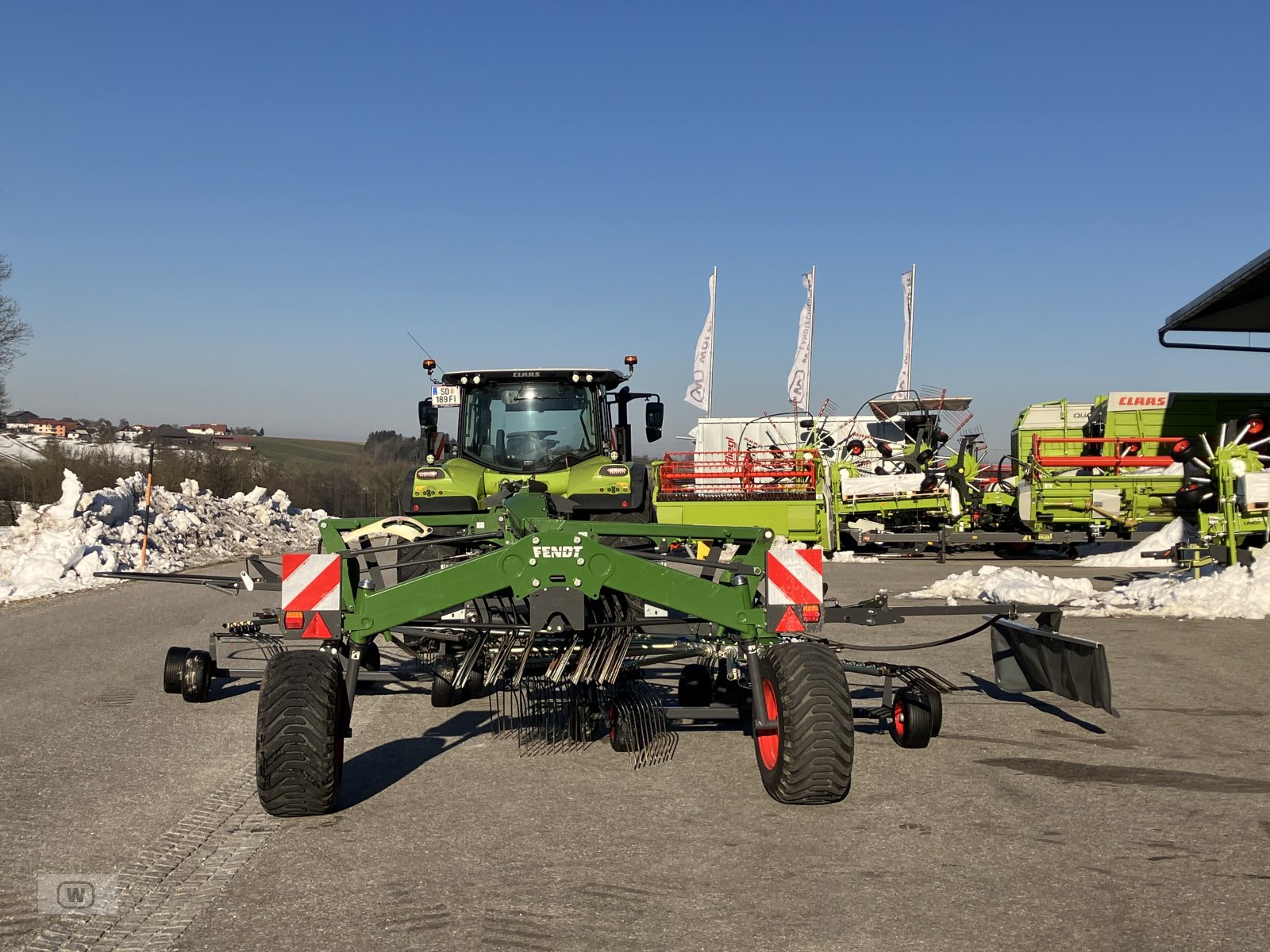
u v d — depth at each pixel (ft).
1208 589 39.50
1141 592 42.50
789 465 69.97
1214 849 14.49
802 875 13.56
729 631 19.74
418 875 13.65
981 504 71.31
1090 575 58.39
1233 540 41.96
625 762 19.47
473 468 33.53
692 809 16.48
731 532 18.52
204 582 21.81
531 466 34.12
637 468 32.68
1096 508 65.26
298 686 15.83
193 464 136.15
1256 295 56.44
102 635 35.91
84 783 18.20
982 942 11.47
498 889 13.14
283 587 16.75
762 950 11.34
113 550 60.59
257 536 90.22
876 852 14.43
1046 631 20.68
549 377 34.65
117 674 28.58
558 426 34.78
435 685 24.22
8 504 107.86
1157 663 29.40
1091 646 19.07
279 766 15.53
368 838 15.17
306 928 12.00
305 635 16.70
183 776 18.65
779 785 16.06
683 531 18.60
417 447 35.63
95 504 68.59
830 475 70.74
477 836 15.23
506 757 19.92
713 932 11.80
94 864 14.21
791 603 16.98
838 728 15.84
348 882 13.43
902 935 11.68
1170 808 16.43
